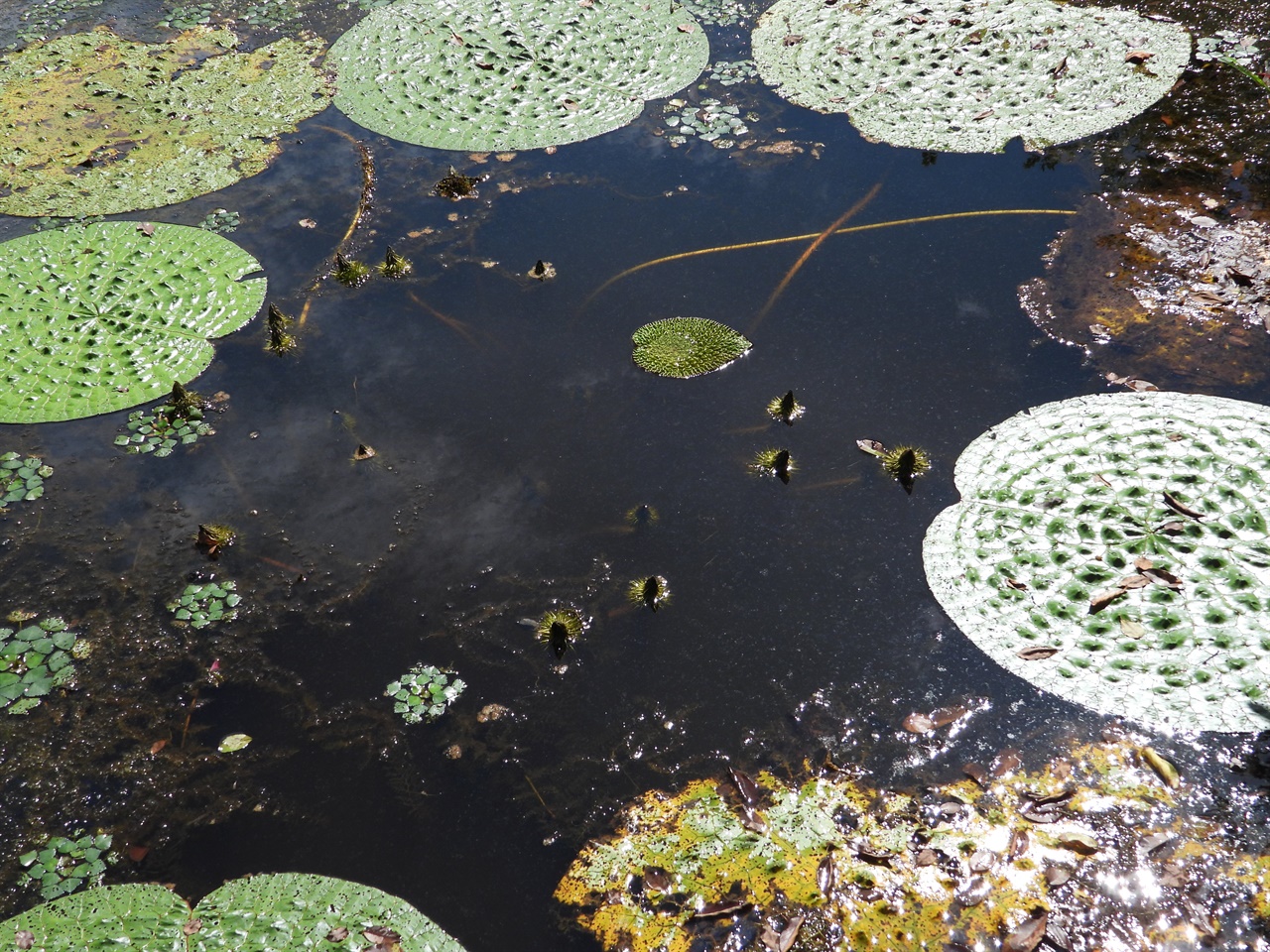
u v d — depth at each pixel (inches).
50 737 109.1
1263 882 99.3
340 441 124.4
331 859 103.0
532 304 133.8
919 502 117.0
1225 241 133.3
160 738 108.7
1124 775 103.5
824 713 107.3
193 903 101.7
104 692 111.0
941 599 111.6
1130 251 133.9
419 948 98.9
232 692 110.7
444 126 153.1
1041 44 155.6
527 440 123.1
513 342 130.6
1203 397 120.0
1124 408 120.0
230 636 113.4
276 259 139.9
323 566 116.6
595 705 108.5
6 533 120.0
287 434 125.3
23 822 105.6
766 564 114.4
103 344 132.2
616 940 99.3
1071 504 114.3
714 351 127.7
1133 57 152.2
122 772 107.3
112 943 99.3
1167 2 158.9
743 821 103.2
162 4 176.6
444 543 117.3
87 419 127.2
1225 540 111.1
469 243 140.1
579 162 148.4
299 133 154.6
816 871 101.2
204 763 107.4
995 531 114.0
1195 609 108.4
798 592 113.0
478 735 107.7
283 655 112.2
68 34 171.6
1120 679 106.3
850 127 149.9
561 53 161.3
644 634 111.6
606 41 162.7
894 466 118.8
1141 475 115.2
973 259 134.8
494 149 149.9
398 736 107.9
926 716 106.7
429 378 128.4
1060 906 99.3
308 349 131.6
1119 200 138.7
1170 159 141.7
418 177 147.9
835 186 143.2
